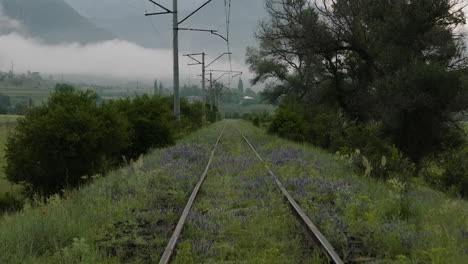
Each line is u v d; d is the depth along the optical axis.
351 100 32.50
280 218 7.06
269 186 10.09
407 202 7.85
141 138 20.02
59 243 5.88
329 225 6.36
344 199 8.62
